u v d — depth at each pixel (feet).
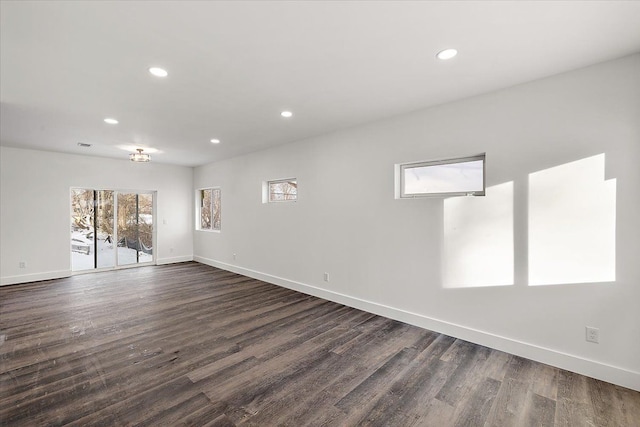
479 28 5.82
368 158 12.00
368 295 12.12
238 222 19.33
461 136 9.48
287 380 7.30
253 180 17.99
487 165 8.98
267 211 17.04
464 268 9.48
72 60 6.93
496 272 8.84
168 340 9.48
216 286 16.24
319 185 14.01
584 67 7.41
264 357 8.42
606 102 7.15
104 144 15.62
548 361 7.98
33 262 17.16
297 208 15.20
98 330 10.23
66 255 18.28
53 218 17.80
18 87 8.38
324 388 6.98
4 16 5.28
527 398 6.63
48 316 11.53
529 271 8.27
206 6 5.12
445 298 9.93
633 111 6.85
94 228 19.99
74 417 5.92
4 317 11.42
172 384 7.08
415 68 7.47
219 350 8.83
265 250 17.25
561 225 7.78
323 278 13.94
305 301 13.57
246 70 7.52
